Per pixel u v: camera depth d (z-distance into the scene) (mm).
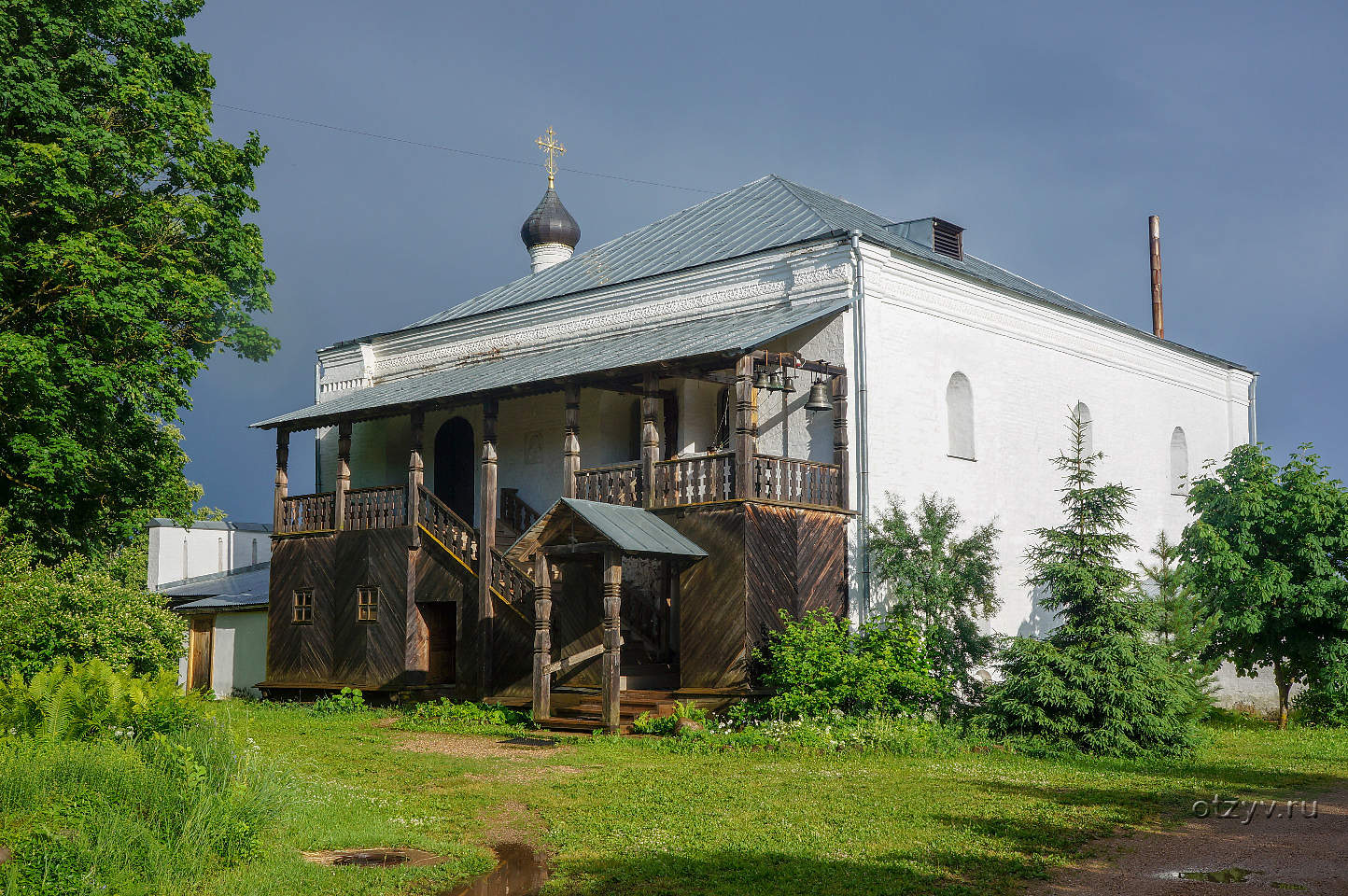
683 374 19578
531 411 25031
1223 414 30844
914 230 25359
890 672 17203
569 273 27406
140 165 19594
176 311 19922
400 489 22828
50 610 15953
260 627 26344
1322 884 8922
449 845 9961
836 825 10695
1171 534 27844
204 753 10711
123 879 8422
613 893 8609
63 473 18750
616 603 17312
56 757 10492
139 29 20500
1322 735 19141
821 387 19469
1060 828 10711
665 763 14539
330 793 11789
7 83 18281
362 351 28984
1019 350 23812
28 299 18906
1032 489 23719
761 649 18078
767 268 21531
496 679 20578
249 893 8406
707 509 18500
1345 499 20094
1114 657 15812
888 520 19812
